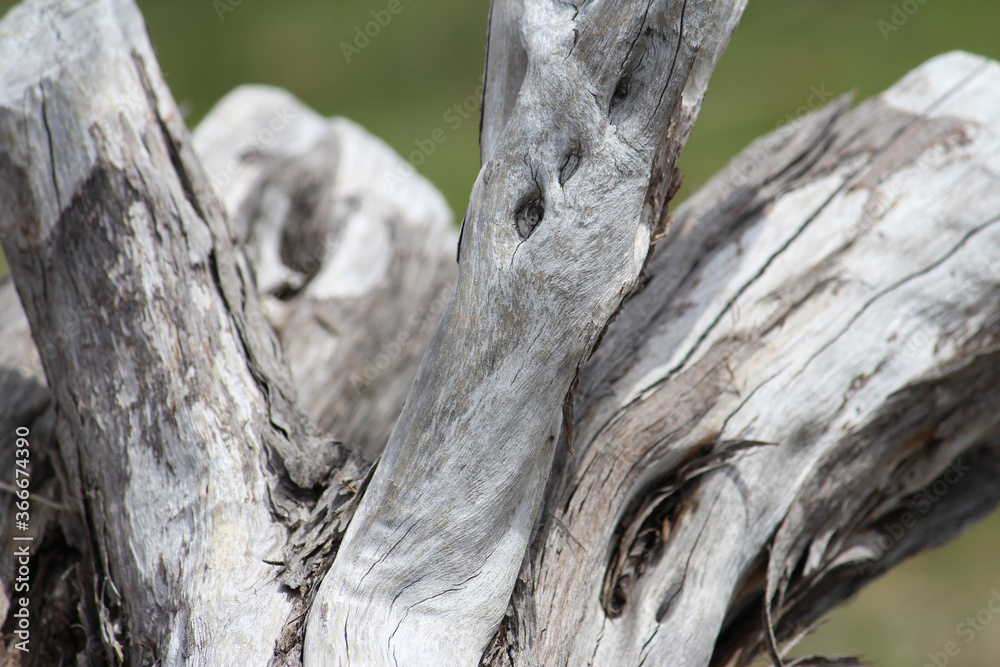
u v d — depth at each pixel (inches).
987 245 91.7
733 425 90.2
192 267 90.4
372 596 87.1
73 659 89.8
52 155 90.8
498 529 87.4
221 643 86.8
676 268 92.1
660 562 89.5
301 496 88.6
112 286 90.2
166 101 92.0
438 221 122.0
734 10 87.4
